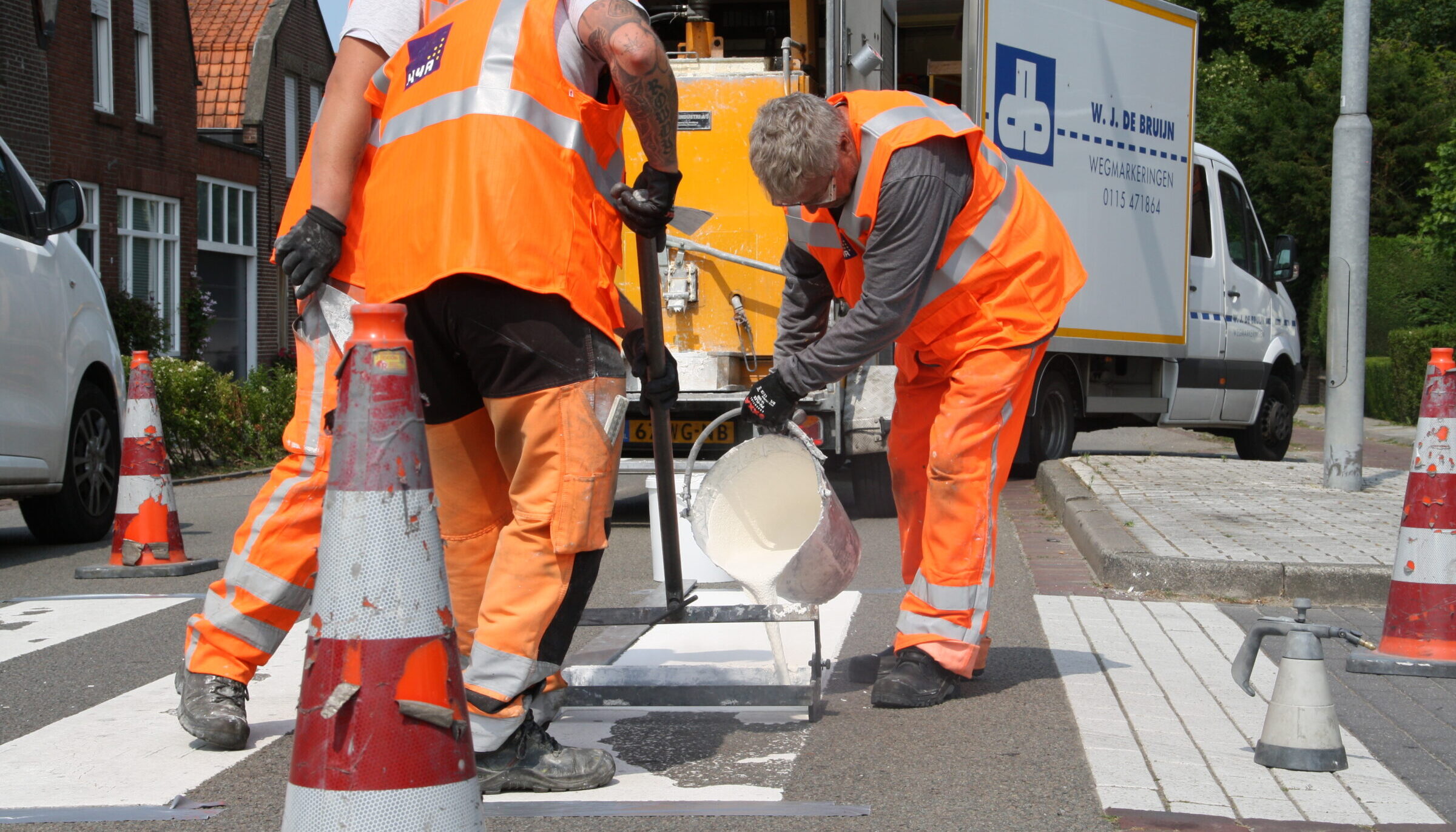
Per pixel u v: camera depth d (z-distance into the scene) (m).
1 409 6.87
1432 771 3.44
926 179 3.80
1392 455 15.84
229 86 24.39
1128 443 18.86
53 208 7.42
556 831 2.92
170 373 13.23
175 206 21.30
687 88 8.74
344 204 3.29
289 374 17.31
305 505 3.51
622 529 8.79
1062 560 6.85
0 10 15.80
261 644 3.58
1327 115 29.47
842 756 3.50
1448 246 23.84
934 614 4.03
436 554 2.07
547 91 3.03
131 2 19.91
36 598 6.00
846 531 3.85
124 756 3.48
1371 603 5.70
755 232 8.70
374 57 3.29
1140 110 11.34
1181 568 5.89
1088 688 4.21
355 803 1.96
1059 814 3.05
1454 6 35.94
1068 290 4.17
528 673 3.05
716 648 4.58
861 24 9.13
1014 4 9.91
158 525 6.79
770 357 8.77
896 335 3.88
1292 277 13.72
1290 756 3.40
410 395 2.07
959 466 3.99
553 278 2.97
